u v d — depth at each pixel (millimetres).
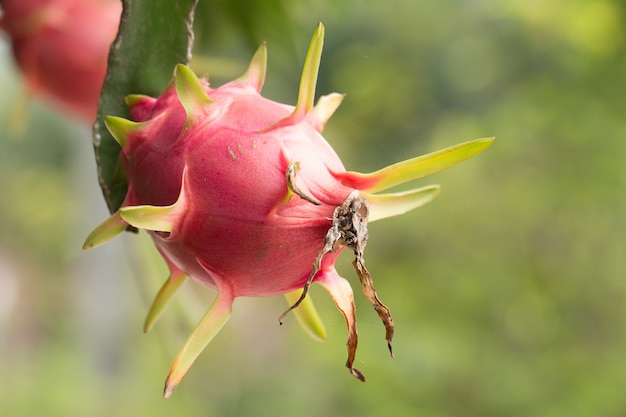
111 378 5902
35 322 9617
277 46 1884
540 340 5676
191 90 876
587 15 5164
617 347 5691
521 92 6359
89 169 5617
